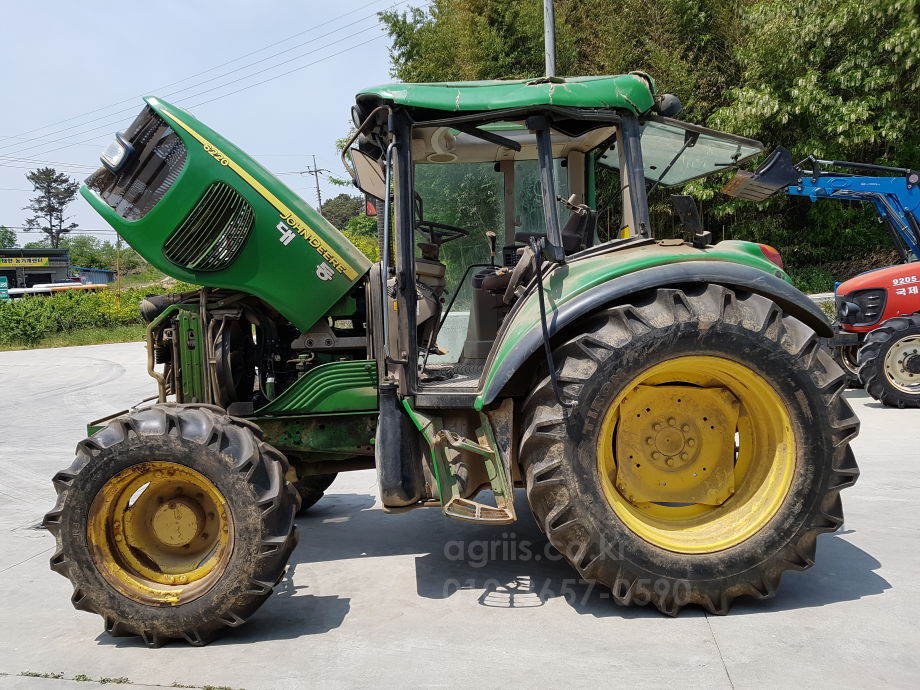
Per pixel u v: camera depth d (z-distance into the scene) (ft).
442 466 9.71
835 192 27.02
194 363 11.17
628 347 8.95
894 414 22.21
